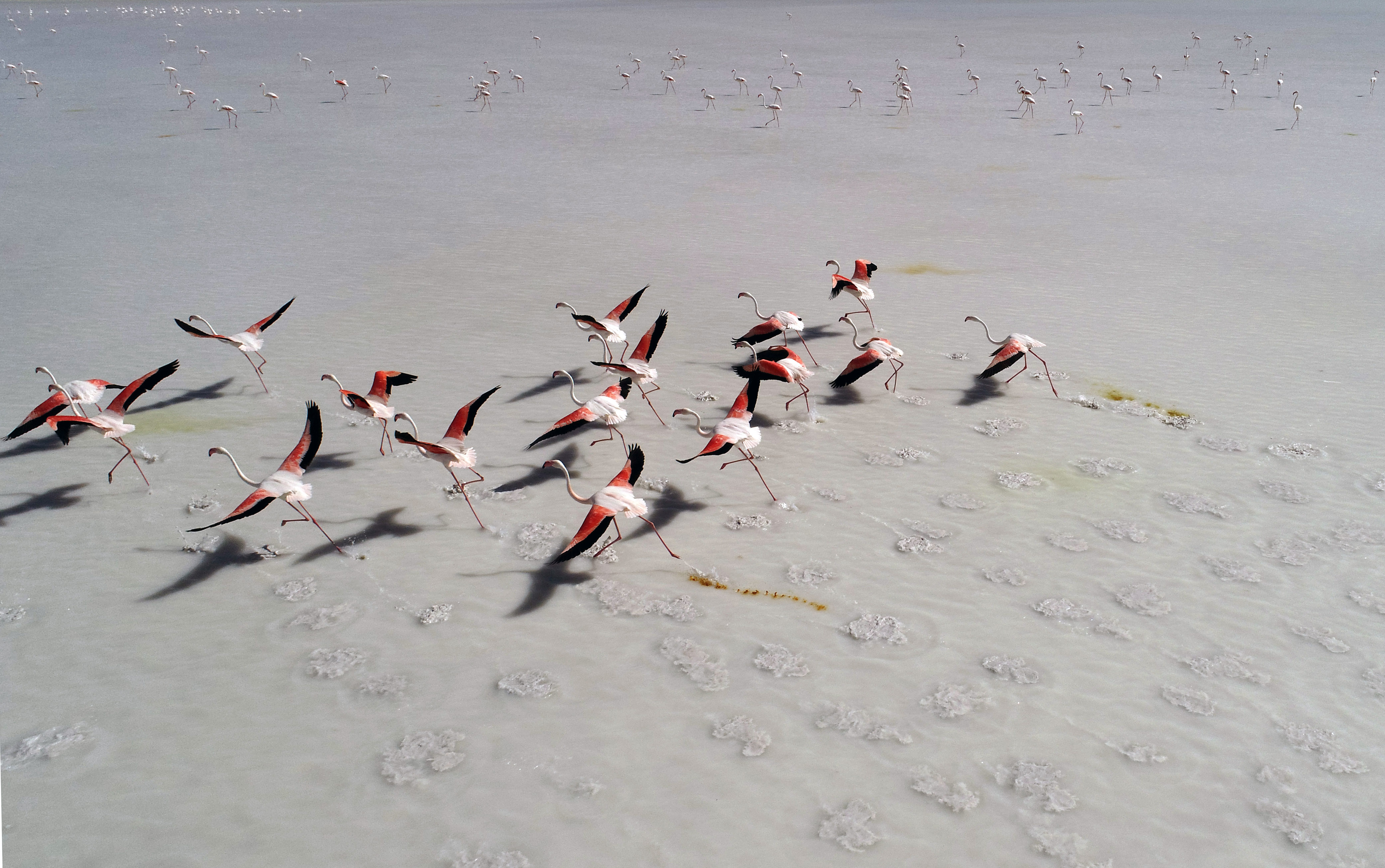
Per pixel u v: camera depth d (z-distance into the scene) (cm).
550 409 1694
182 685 1028
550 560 1259
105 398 1719
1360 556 1233
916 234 2777
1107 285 2300
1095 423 1616
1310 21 8831
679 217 2984
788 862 811
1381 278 2275
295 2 14050
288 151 3978
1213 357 1862
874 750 936
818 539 1297
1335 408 1633
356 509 1382
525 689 1020
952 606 1155
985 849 824
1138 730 959
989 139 4212
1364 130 4134
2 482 1448
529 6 12988
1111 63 6506
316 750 938
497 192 3300
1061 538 1288
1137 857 816
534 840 834
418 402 1709
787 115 4834
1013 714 980
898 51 7275
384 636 1110
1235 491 1395
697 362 1905
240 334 1688
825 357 1925
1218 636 1095
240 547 1288
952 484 1434
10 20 9475
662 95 5438
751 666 1055
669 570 1234
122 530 1322
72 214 2962
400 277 2400
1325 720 969
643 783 896
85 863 812
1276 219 2827
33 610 1152
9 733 960
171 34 8838
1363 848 824
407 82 5888
